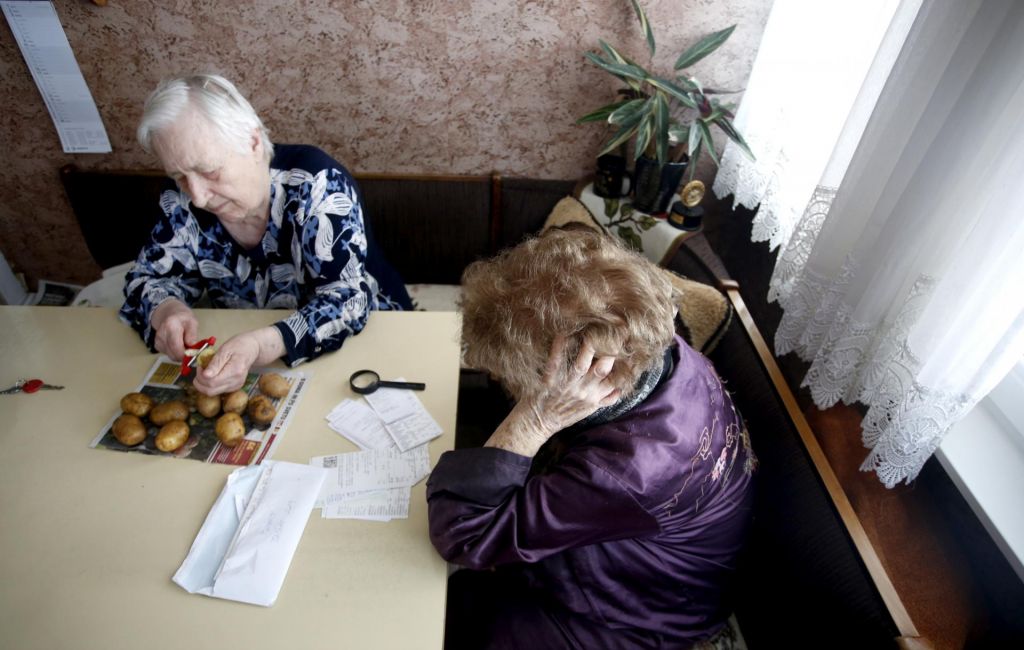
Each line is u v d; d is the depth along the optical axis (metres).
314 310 1.09
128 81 1.70
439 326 1.17
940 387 0.73
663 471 0.71
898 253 0.81
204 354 0.98
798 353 1.11
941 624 0.81
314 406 0.99
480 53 1.63
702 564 0.85
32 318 1.16
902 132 0.81
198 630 0.69
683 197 1.47
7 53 1.63
